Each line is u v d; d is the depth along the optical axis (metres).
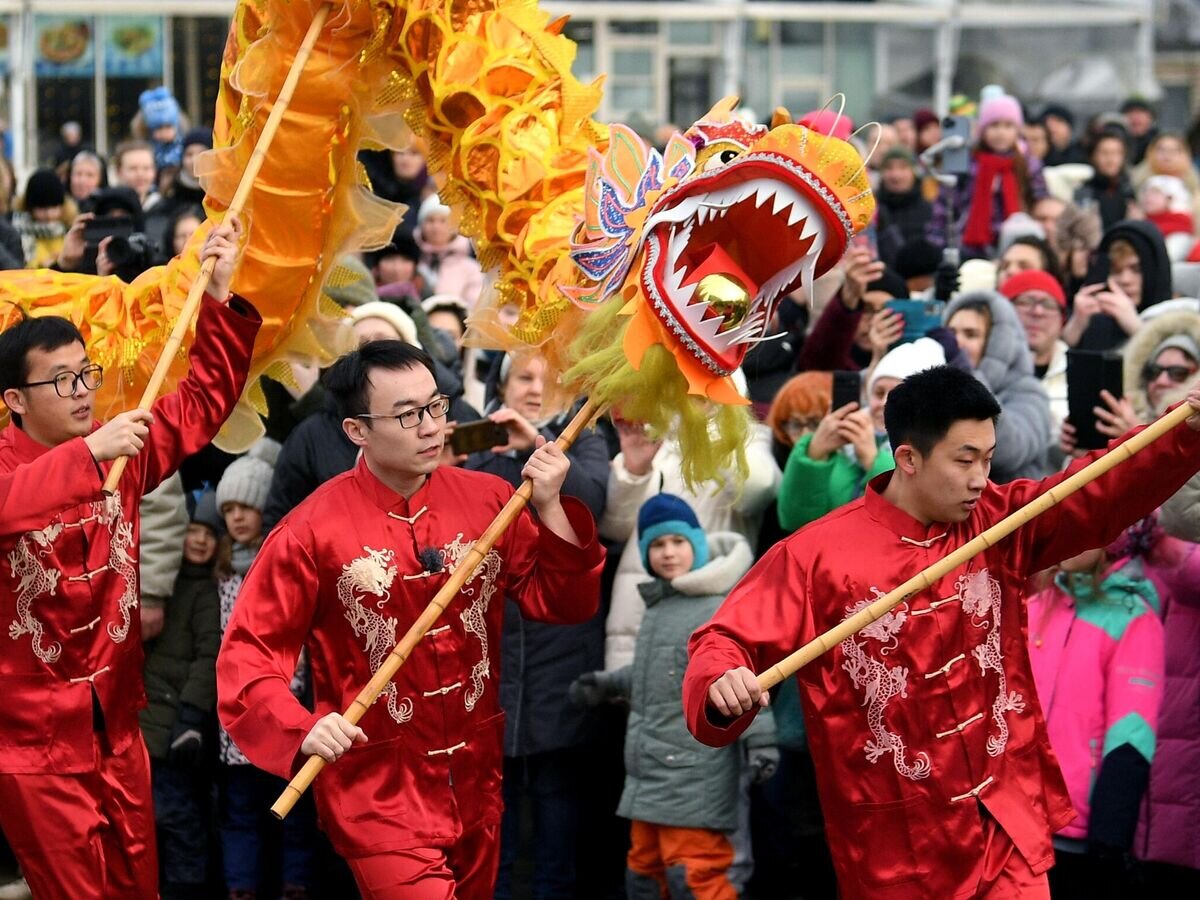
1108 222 16.39
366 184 8.61
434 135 8.09
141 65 20.50
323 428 10.07
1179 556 9.06
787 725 9.98
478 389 12.26
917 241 12.59
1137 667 9.16
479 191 7.86
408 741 7.58
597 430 10.30
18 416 8.12
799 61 22.03
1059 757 9.22
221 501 10.37
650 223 6.91
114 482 7.64
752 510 10.11
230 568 10.41
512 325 7.87
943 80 22.28
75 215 14.84
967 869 7.02
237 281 8.44
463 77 7.86
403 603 7.64
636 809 9.50
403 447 7.59
